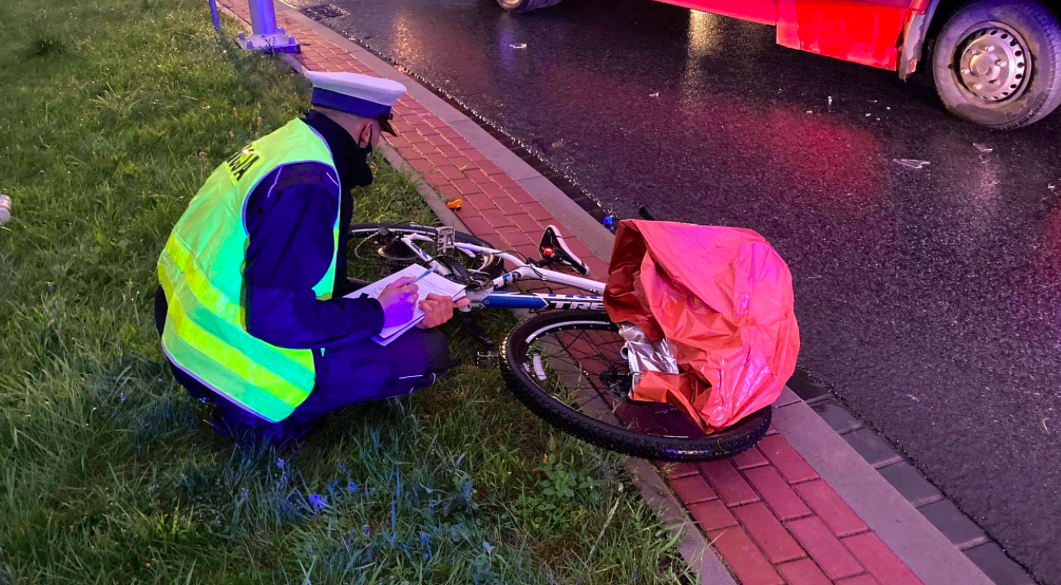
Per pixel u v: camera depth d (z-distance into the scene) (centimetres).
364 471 300
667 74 755
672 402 306
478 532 273
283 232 247
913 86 708
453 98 706
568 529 283
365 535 268
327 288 277
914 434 340
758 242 321
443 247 396
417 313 294
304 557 261
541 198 521
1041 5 566
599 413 337
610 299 348
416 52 833
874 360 383
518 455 315
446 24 930
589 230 484
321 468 300
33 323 364
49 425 309
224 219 254
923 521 295
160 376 338
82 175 516
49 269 409
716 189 542
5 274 402
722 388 299
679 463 316
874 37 635
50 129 591
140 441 309
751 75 749
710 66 774
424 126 633
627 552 270
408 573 260
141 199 489
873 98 686
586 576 266
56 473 292
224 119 611
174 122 604
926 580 274
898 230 488
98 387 325
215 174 273
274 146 260
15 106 645
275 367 273
